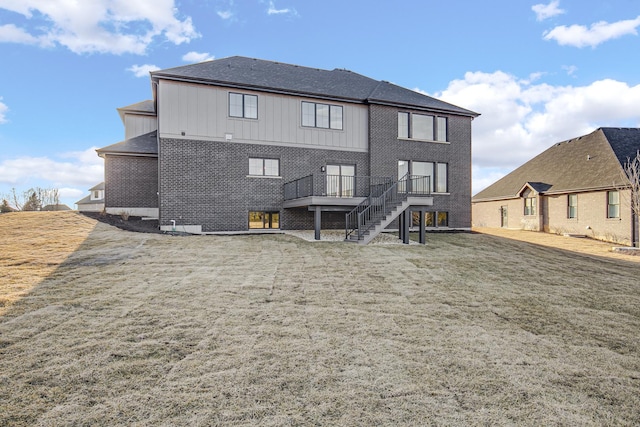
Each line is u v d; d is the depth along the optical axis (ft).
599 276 32.55
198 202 52.54
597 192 70.85
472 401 11.22
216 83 53.31
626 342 16.88
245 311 18.81
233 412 10.11
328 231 57.77
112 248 33.53
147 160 59.47
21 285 21.57
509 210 94.12
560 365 14.15
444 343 15.87
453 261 35.81
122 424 9.41
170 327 16.25
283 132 57.82
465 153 70.08
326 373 12.64
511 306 22.03
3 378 11.47
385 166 63.31
